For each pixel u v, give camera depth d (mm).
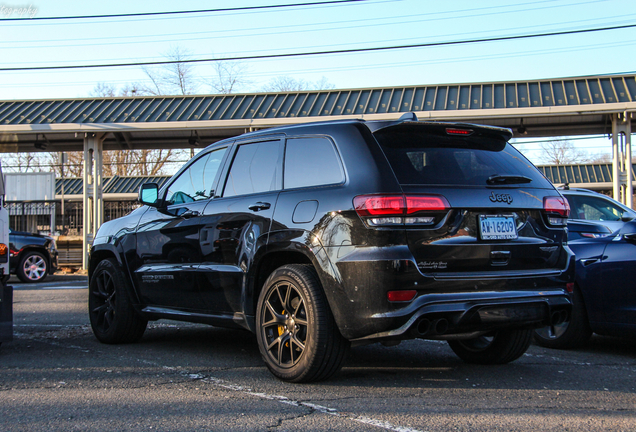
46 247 14672
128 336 5598
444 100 16562
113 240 5789
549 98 15711
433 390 3910
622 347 5781
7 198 21469
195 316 4926
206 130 17219
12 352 5238
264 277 4391
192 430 3076
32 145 19219
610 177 28844
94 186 17438
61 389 3906
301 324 3949
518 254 3877
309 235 3900
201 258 4832
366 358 5000
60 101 19281
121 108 18328
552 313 3938
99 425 3162
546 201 4090
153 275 5285
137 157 45219
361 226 3637
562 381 4246
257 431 3059
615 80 15961
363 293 3586
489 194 3840
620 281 5277
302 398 3674
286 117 16656
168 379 4180
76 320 7344
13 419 3266
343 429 3094
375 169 3732
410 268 3531
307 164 4199
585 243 5641
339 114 16656
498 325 3719
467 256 3689
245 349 5375
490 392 3887
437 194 3674
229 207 4645
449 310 3555
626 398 3789
